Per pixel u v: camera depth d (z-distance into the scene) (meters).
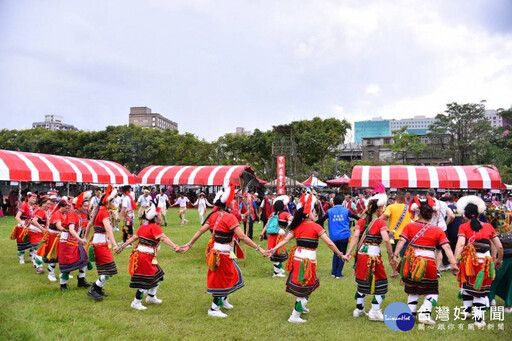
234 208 8.87
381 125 121.44
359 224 5.77
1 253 10.55
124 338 4.85
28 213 9.31
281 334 5.08
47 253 7.66
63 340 4.72
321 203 15.28
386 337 4.97
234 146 42.88
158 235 5.92
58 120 116.44
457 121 44.88
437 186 20.42
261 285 7.57
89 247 6.34
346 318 5.75
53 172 23.41
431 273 5.31
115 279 7.89
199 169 32.12
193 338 4.89
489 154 41.28
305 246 5.48
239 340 4.88
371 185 21.19
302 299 5.45
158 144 41.38
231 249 5.77
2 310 5.74
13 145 42.41
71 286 7.25
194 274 8.46
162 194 18.94
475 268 5.43
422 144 50.06
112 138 40.75
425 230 5.37
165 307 6.12
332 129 37.97
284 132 26.64
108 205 6.44
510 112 41.06
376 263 5.55
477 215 5.58
